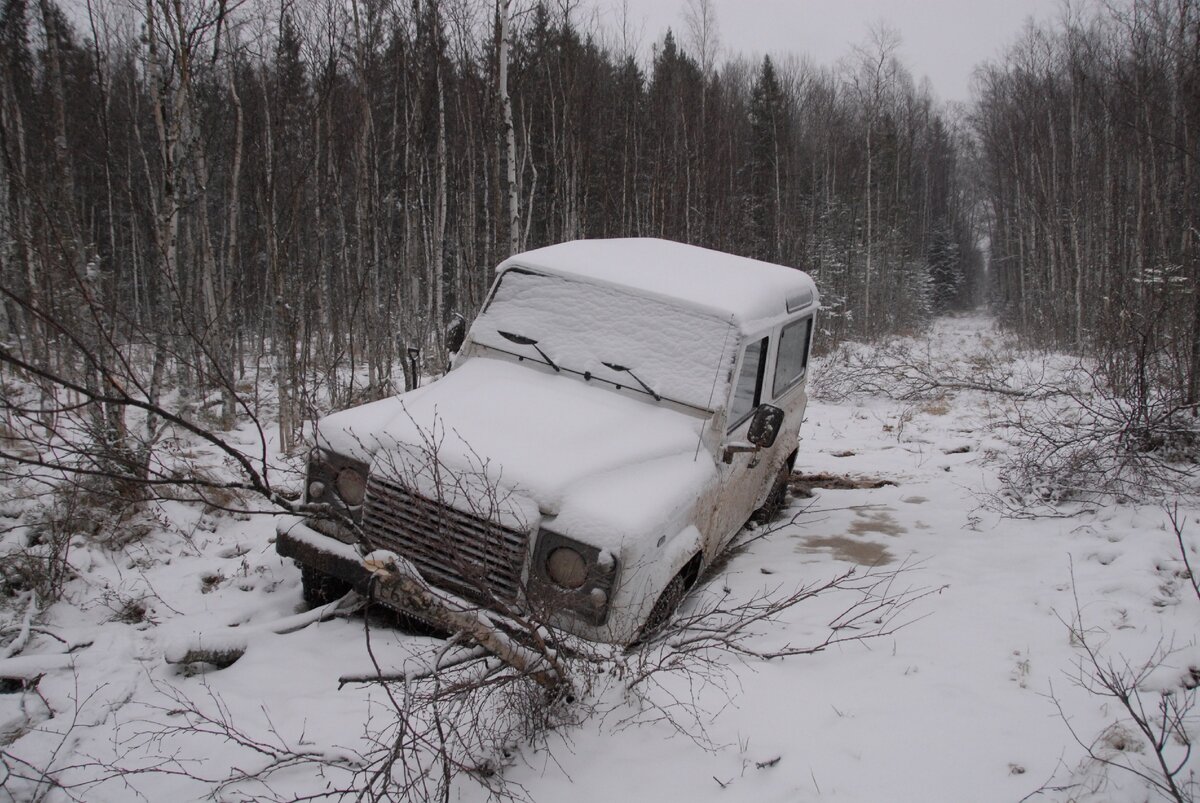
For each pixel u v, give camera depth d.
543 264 5.41
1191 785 2.93
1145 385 7.46
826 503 7.44
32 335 9.10
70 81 15.30
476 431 4.22
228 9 7.77
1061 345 26.69
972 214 76.88
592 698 3.55
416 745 3.10
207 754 3.18
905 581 5.30
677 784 3.08
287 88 14.08
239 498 6.18
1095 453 6.86
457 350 5.54
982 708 3.62
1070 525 6.28
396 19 15.05
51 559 4.50
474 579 3.33
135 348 13.41
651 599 3.83
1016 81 38.81
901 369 14.44
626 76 25.94
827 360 19.70
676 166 25.91
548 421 4.41
